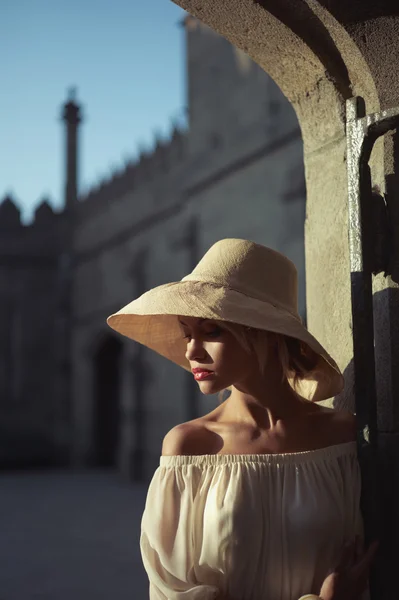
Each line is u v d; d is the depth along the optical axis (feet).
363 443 5.07
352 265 5.32
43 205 72.18
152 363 53.67
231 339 4.74
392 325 5.33
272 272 4.92
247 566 4.53
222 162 44.68
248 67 41.96
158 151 54.03
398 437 5.25
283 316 4.70
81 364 68.39
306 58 6.17
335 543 4.68
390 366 5.32
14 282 70.85
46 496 47.14
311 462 4.78
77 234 70.18
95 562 26.12
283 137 38.40
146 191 56.08
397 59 5.57
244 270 4.83
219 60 45.37
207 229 46.75
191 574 4.62
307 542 4.59
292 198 37.45
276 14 5.85
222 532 4.52
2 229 71.05
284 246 38.04
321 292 6.43
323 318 6.38
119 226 61.05
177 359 5.57
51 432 69.51
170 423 50.47
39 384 70.08
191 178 48.88
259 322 4.60
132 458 54.54
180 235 49.49
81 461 67.56
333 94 6.14
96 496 46.65
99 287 64.90
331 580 4.53
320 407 5.26
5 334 69.97
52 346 70.90
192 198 48.91
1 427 68.23
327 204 6.36
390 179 5.44
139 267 56.34
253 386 4.89
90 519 36.96
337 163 6.20
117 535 31.96
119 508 40.88
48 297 71.36
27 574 24.29
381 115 5.21
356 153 5.38
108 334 63.72
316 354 5.15
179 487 4.71
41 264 71.56
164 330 5.47
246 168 42.09
